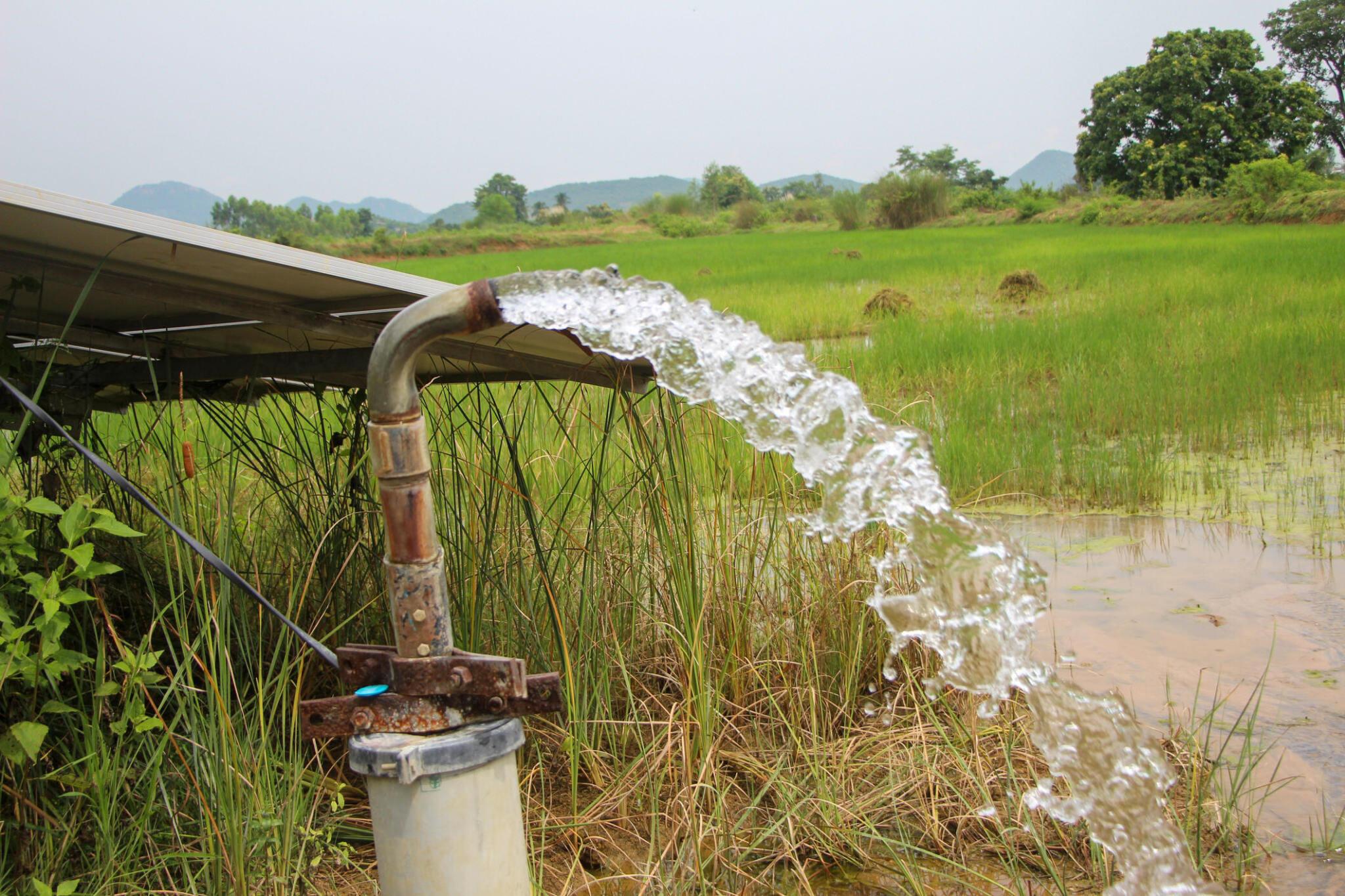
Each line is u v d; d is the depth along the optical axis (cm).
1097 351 1030
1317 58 6681
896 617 195
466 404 434
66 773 226
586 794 299
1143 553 527
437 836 141
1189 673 378
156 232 182
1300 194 3847
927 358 1023
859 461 176
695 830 251
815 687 333
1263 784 300
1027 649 194
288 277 211
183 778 249
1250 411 801
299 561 333
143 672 227
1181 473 686
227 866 226
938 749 303
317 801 261
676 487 321
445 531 329
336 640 318
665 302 156
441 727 145
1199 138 5716
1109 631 423
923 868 266
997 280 1981
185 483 346
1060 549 544
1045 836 273
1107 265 2092
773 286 2153
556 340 243
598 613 343
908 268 2388
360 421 343
